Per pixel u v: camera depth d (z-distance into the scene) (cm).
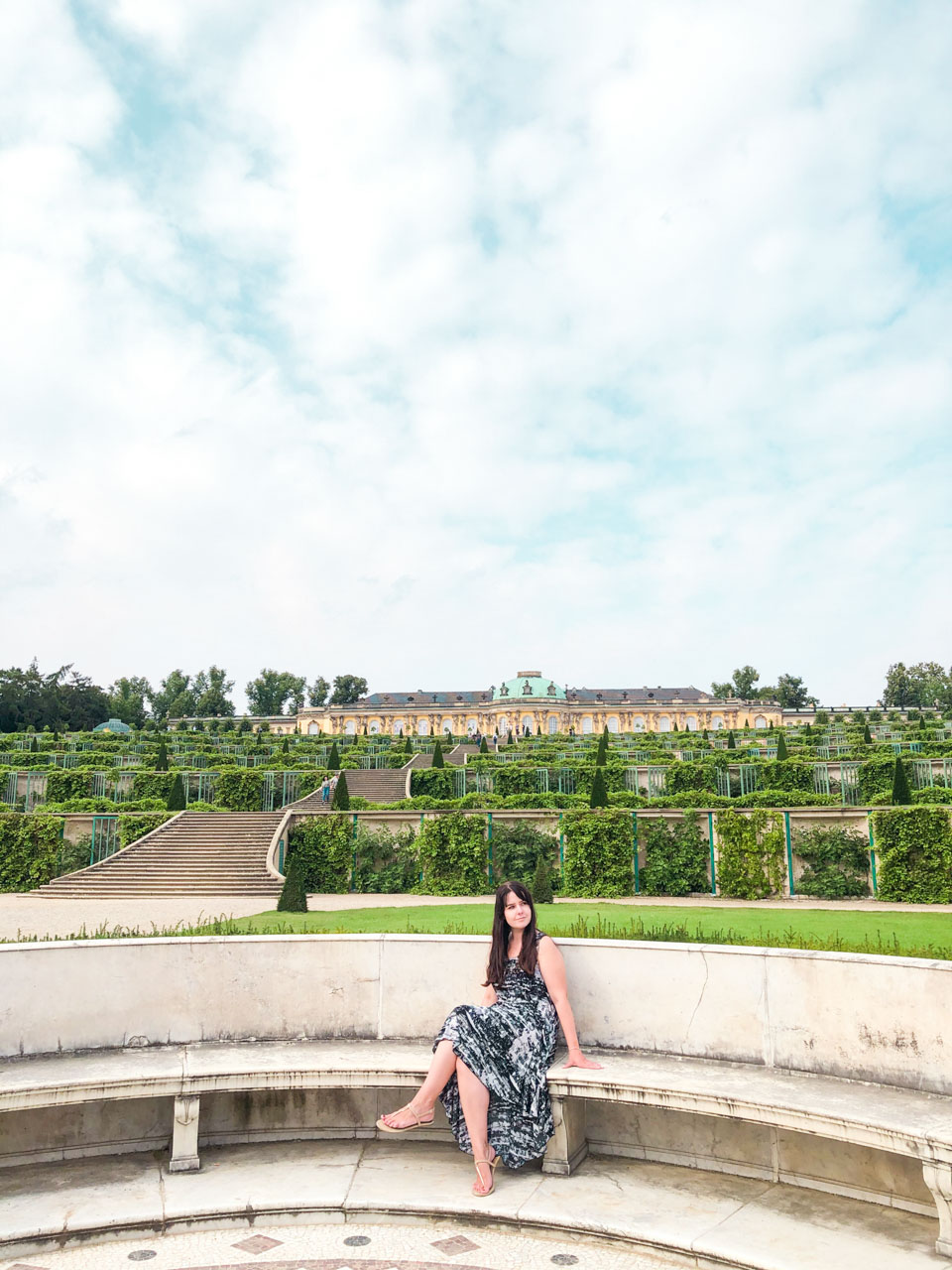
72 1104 748
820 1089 666
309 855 3194
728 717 13988
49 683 11756
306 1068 730
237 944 828
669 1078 695
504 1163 689
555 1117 708
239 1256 601
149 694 15662
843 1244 582
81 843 3409
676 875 2855
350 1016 824
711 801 3531
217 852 3309
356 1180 700
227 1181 700
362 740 9775
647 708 14012
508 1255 600
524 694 14100
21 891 3288
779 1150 692
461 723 14288
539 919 2131
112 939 822
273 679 16150
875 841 2711
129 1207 646
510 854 3020
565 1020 732
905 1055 665
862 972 694
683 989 763
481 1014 701
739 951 748
